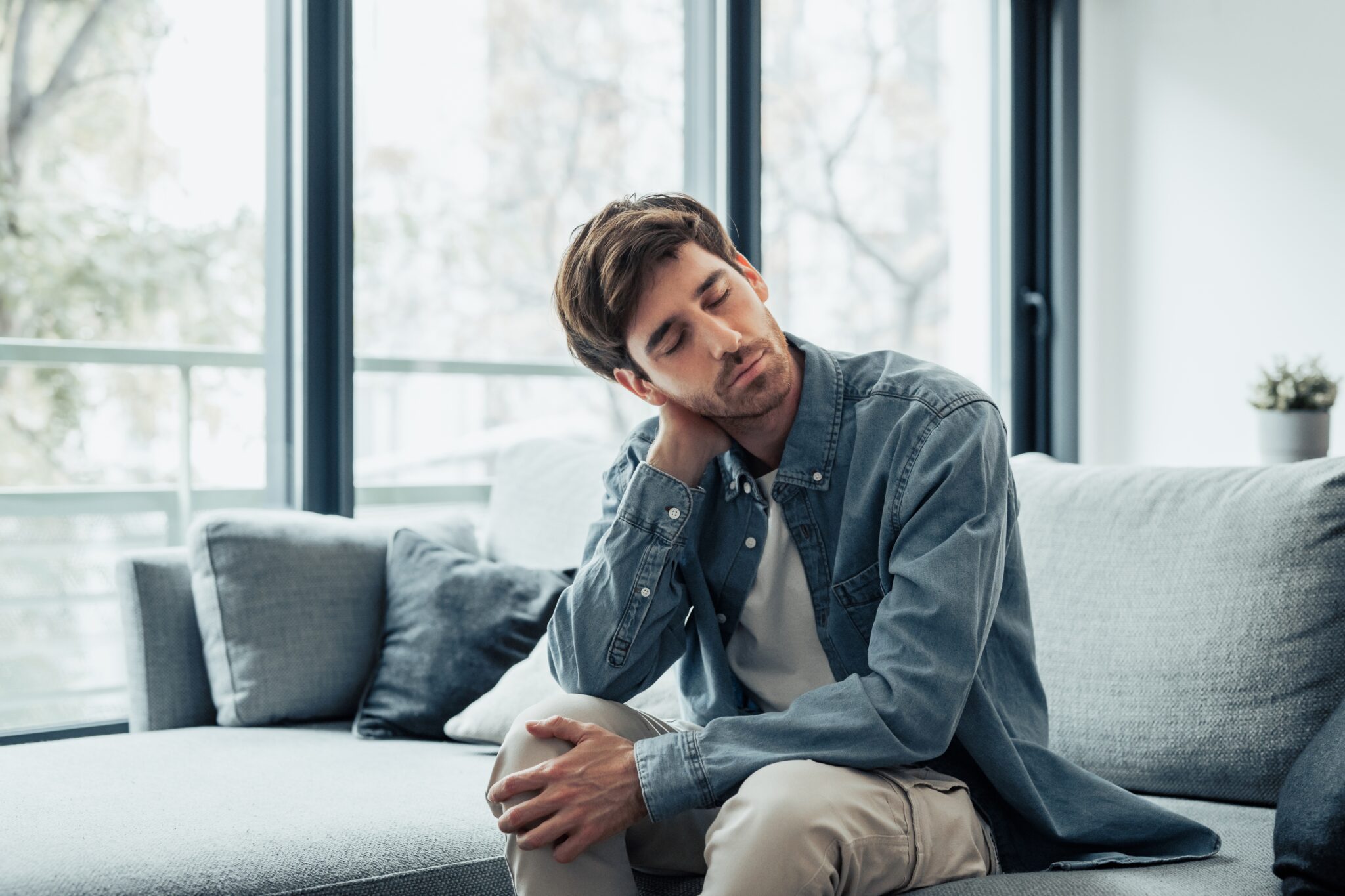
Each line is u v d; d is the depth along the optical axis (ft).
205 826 4.23
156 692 6.48
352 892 3.98
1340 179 9.55
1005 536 4.01
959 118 11.37
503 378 9.52
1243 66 10.17
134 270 8.14
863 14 10.75
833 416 4.13
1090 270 11.34
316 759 5.45
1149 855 3.96
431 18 8.91
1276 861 3.65
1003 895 3.41
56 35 7.95
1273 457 8.98
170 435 8.28
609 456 7.68
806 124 10.34
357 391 8.73
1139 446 10.96
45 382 8.00
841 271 10.59
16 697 7.93
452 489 9.29
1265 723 4.72
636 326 3.99
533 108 9.44
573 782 3.58
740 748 3.55
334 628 6.72
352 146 7.90
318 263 7.82
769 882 3.22
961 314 11.38
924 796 3.61
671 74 9.59
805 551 4.12
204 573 6.60
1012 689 4.11
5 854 3.91
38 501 7.98
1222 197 10.33
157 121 8.12
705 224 4.16
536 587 6.52
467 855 4.25
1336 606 4.75
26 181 7.92
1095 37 11.26
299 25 7.83
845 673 4.06
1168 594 5.20
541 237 9.59
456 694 6.20
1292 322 9.86
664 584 4.19
